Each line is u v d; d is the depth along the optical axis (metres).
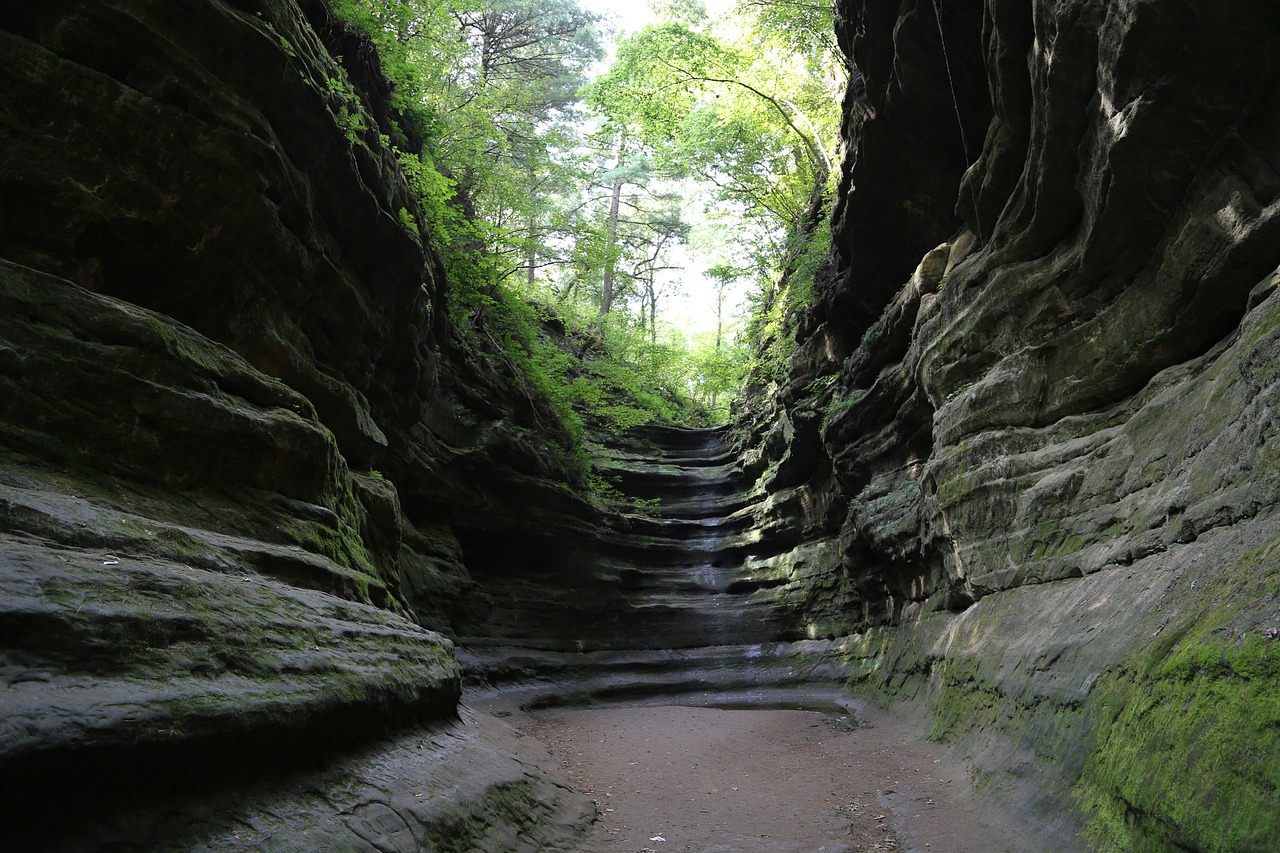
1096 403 10.13
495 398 21.53
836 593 22.36
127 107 7.52
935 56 13.71
